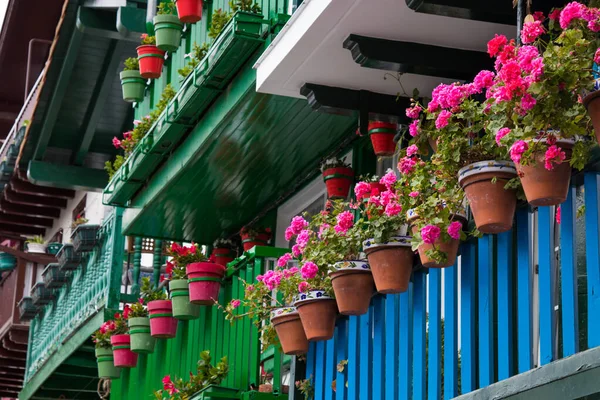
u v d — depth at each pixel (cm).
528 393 539
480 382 605
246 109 942
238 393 960
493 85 564
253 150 1034
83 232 1429
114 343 1249
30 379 1728
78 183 1823
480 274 620
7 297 2102
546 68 502
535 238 698
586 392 502
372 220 666
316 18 706
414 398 671
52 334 1634
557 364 519
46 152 1842
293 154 1047
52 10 1912
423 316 680
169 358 1175
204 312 1098
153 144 1101
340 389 759
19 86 2281
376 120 793
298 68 766
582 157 516
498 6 655
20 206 2170
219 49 916
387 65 719
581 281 670
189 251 1104
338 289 701
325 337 735
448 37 716
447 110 605
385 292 666
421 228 603
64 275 1570
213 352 1059
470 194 571
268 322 970
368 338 738
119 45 1556
